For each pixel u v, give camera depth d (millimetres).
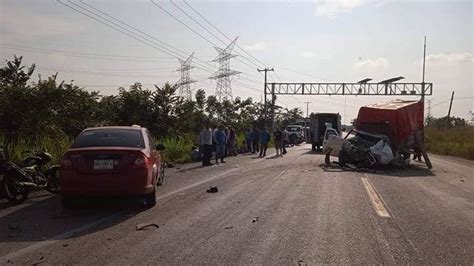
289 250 7262
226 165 23203
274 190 13914
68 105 19094
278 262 6641
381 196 13188
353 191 14055
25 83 18422
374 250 7383
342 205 11430
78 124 19703
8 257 6746
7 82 18578
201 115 34125
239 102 48750
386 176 19359
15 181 11062
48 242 7590
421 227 9164
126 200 11680
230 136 30875
